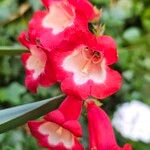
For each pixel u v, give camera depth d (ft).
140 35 1.30
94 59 0.64
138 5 1.27
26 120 0.60
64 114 0.60
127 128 1.18
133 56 1.19
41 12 0.67
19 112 0.62
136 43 1.22
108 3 1.15
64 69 0.62
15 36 1.09
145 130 1.20
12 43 1.08
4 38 1.08
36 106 0.63
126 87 1.18
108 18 1.14
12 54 0.69
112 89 0.60
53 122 0.62
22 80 1.10
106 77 0.61
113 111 1.17
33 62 0.67
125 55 1.16
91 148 0.61
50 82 0.63
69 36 0.60
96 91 0.60
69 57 0.62
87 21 0.60
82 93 0.60
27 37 0.66
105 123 0.62
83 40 0.60
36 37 0.64
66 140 0.65
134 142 1.20
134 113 1.18
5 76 1.09
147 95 1.22
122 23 1.16
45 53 0.62
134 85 1.19
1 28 1.09
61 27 0.65
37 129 0.66
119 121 1.17
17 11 1.10
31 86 0.67
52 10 0.67
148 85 1.22
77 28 0.60
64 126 0.60
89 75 0.62
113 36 1.16
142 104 1.20
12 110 0.63
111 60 0.60
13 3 1.10
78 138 0.65
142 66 1.20
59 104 0.61
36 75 0.66
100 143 0.61
